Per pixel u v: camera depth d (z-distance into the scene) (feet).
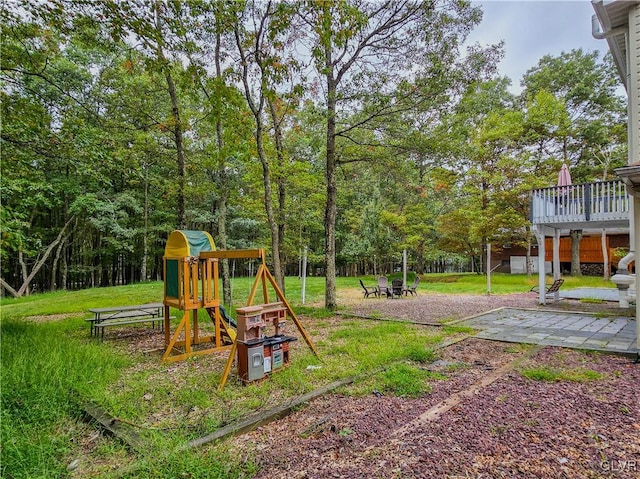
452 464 7.69
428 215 69.72
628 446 8.28
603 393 11.64
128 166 27.53
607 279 58.03
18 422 9.77
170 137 40.65
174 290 18.93
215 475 7.51
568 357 15.94
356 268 94.17
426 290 53.31
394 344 18.35
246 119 28.53
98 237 73.51
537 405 10.70
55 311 32.45
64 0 18.04
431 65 27.07
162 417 10.68
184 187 31.91
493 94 68.33
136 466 7.79
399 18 26.91
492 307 33.71
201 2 20.12
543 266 34.17
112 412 10.77
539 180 55.77
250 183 43.29
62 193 60.95
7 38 20.99
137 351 18.67
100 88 41.47
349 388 12.59
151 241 71.51
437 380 13.19
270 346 14.17
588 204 30.04
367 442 8.81
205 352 18.06
